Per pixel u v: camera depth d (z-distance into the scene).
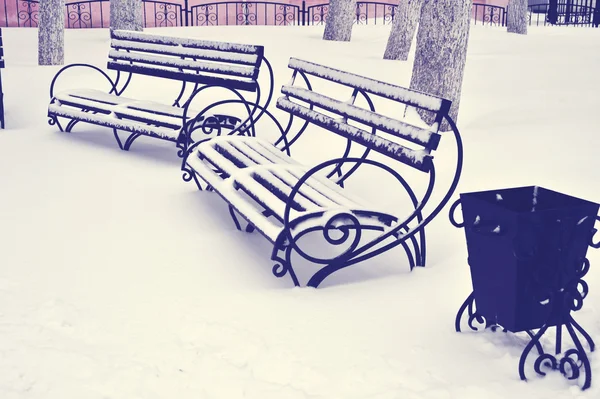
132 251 4.55
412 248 4.69
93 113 7.34
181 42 6.99
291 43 14.30
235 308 3.76
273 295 3.95
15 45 13.82
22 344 3.34
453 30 7.41
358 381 3.09
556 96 9.07
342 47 14.31
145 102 7.39
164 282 4.10
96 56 12.17
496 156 6.42
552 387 3.05
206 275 4.22
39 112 8.53
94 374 3.11
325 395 2.99
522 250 3.05
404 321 3.66
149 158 6.89
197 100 8.85
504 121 7.80
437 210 4.19
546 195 3.42
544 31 22.03
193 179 6.18
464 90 9.80
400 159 4.05
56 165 6.57
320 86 9.65
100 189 5.85
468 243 3.36
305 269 4.40
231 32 16.28
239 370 3.17
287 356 3.27
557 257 3.10
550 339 3.42
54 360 3.21
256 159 5.17
